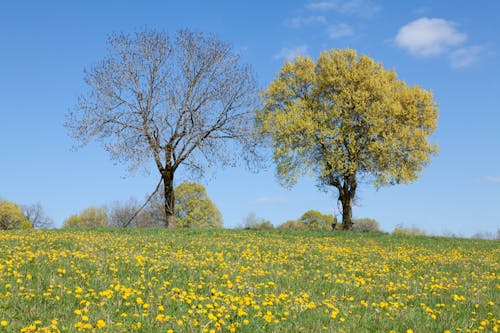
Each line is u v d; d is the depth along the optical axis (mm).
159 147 26594
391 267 13953
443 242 23297
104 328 6500
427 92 31875
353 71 31297
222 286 9477
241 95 26984
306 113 31141
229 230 24172
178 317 7207
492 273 13812
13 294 7852
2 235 17203
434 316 7922
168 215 27344
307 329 6945
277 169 32000
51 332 6234
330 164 30844
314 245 18453
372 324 7500
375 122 30062
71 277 9406
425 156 30672
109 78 25172
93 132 24797
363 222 57094
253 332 6758
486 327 7734
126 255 12516
